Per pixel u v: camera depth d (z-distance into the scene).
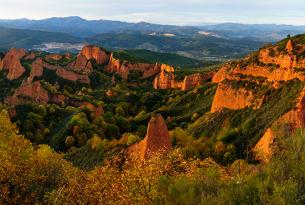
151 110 198.00
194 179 25.81
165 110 174.25
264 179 23.77
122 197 29.97
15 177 37.22
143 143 70.31
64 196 33.34
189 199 22.47
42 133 135.25
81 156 91.00
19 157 41.84
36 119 139.25
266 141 65.88
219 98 136.38
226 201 21.44
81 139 127.62
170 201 23.16
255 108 117.88
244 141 96.62
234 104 129.12
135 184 30.34
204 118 134.50
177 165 35.97
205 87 184.88
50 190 38.72
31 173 39.03
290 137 26.20
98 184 33.31
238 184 23.53
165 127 70.75
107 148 86.69
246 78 132.88
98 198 32.19
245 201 21.48
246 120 112.69
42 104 155.38
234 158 79.25
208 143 86.94
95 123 143.50
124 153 77.06
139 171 31.81
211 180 24.89
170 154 37.56
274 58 127.19
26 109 145.25
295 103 90.94
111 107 190.38
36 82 175.75
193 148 76.06
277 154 25.97
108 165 35.19
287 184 20.83
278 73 121.94
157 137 69.38
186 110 171.50
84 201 32.62
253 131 99.12
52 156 46.16
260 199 20.73
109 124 146.12
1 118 47.69
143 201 28.66
